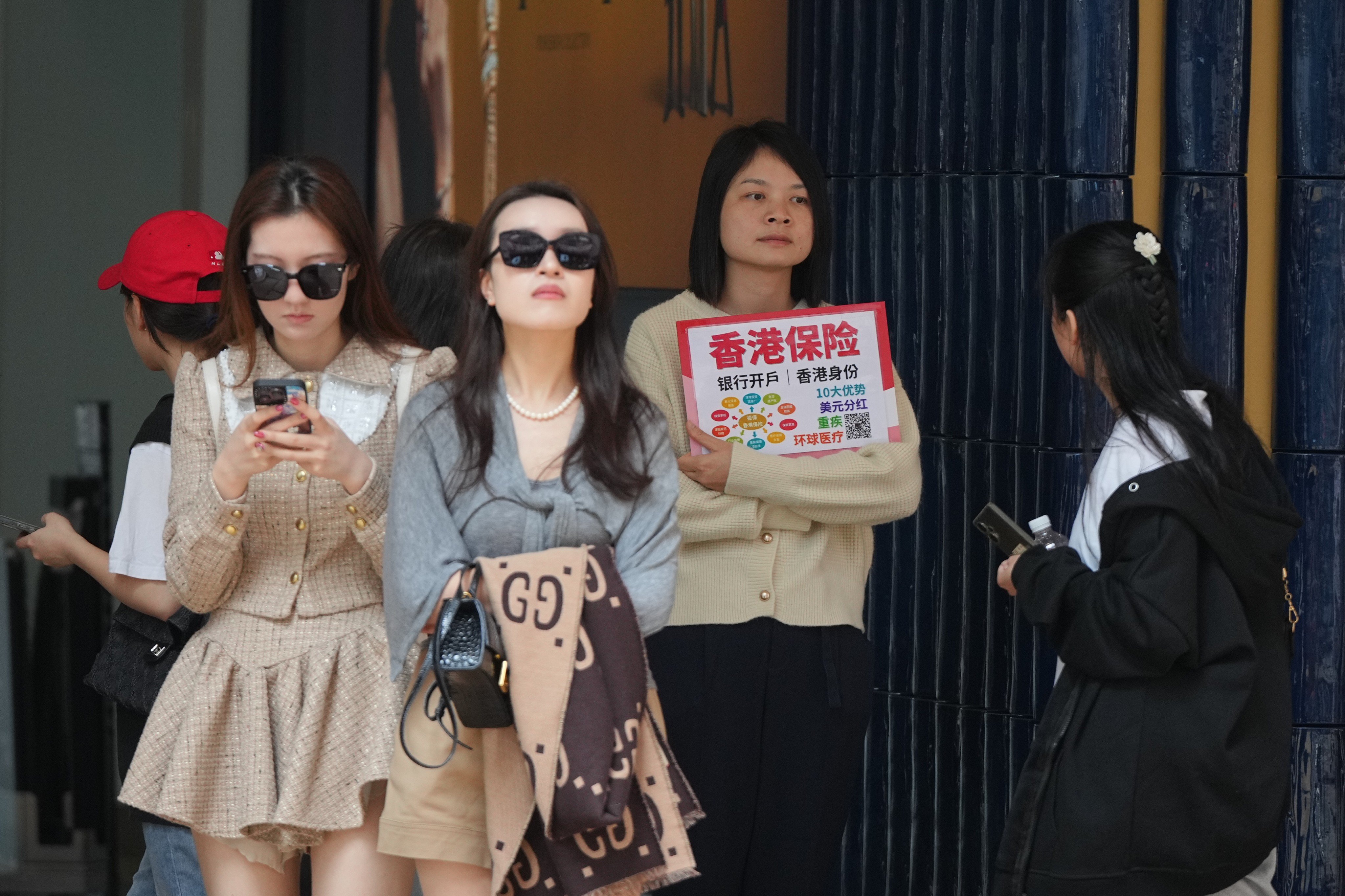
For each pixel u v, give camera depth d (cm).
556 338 432
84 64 948
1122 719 491
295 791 452
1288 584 702
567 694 403
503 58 912
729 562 598
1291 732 552
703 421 605
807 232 626
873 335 616
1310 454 709
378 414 483
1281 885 708
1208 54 702
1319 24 703
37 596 948
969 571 764
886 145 802
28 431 956
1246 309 723
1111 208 705
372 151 931
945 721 777
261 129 937
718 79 874
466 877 433
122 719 539
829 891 822
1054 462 721
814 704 600
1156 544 485
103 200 954
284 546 471
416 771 433
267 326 490
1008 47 737
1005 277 741
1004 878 511
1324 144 706
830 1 824
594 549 417
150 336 586
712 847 595
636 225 895
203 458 471
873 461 596
